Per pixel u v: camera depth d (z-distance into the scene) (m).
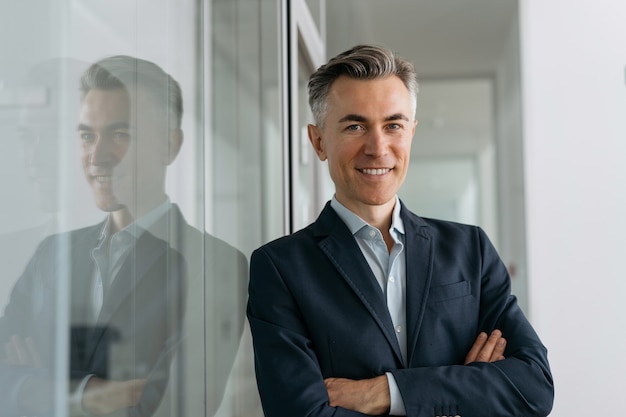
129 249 1.14
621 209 4.12
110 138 1.05
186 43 1.46
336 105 1.29
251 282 1.32
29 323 0.82
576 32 4.27
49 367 0.87
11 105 0.76
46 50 0.84
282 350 1.23
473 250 1.37
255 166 2.11
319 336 1.26
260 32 2.18
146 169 1.21
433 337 1.28
